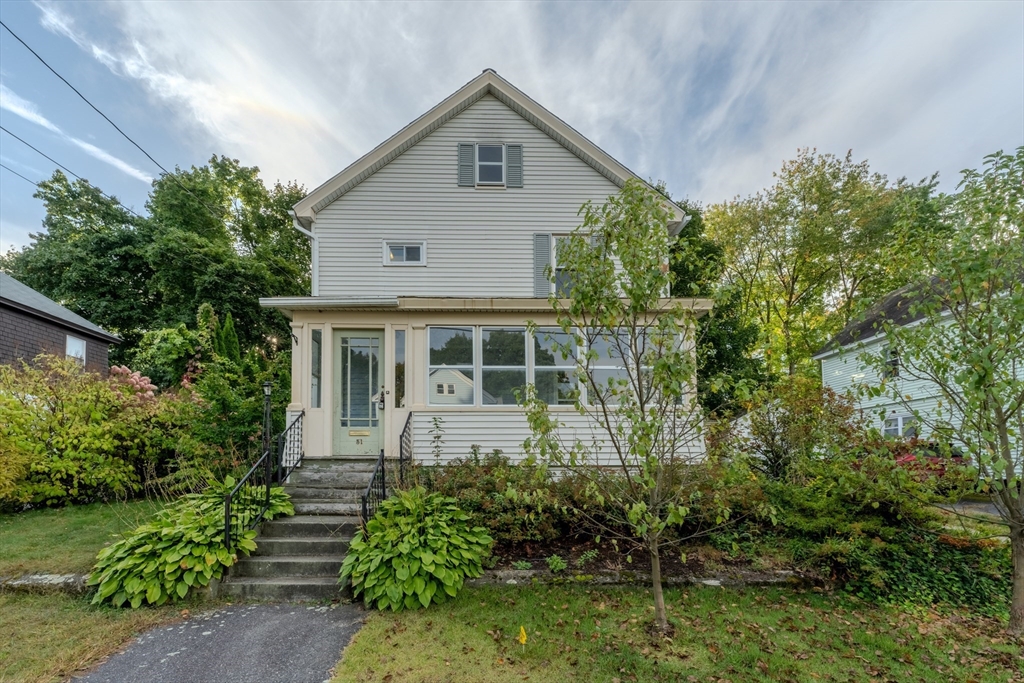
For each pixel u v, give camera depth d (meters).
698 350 4.27
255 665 3.87
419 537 5.41
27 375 8.55
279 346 23.34
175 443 8.50
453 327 8.80
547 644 4.26
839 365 17.75
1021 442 4.57
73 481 8.04
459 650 4.14
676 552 6.27
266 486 6.46
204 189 22.78
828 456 6.64
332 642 4.27
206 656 4.00
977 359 4.07
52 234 23.12
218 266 20.33
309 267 25.58
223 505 6.11
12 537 6.36
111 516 7.35
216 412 8.52
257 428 8.41
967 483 5.03
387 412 8.54
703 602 5.23
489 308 8.57
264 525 6.22
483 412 8.57
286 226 25.44
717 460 4.75
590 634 4.48
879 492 5.67
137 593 4.95
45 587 5.11
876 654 4.22
